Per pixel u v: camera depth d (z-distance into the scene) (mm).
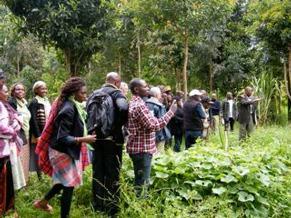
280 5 17891
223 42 24359
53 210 5656
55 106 5090
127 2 14914
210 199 5359
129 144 5582
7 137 5031
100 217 5414
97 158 5520
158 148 8617
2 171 5047
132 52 21938
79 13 13484
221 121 15602
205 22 14695
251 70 24109
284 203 5922
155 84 24156
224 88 24969
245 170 5770
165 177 5816
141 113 5414
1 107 5102
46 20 13188
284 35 18656
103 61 20312
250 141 10414
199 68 23328
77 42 13586
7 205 5180
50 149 5090
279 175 6527
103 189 5523
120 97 5375
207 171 5961
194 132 9312
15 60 24672
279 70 22203
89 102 5406
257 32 19938
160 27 15328
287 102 21344
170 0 14266
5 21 15633
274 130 13789
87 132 5289
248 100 12219
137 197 5504
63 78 17906
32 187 6531
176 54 21797
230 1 14797
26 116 6750
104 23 13945
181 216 5051
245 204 5645
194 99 9375
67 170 5020
